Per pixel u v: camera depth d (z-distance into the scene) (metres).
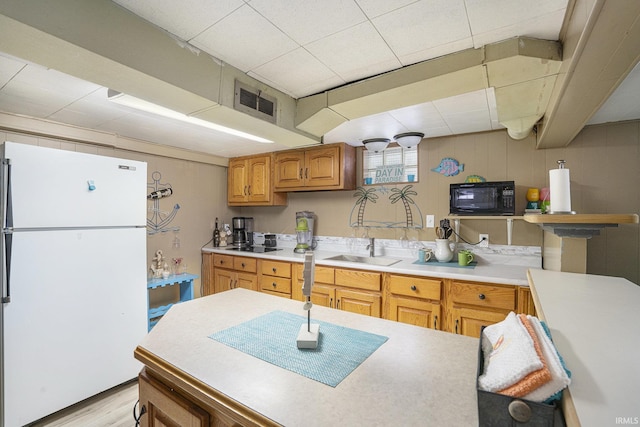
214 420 0.89
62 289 1.94
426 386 0.83
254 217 4.13
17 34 0.99
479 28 1.24
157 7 1.15
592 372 0.67
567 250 1.75
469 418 0.70
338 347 1.08
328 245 3.46
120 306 2.22
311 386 0.84
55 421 1.89
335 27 1.26
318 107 1.90
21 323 1.78
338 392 0.81
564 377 0.60
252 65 1.59
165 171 3.39
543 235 2.41
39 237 1.85
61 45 1.05
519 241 2.50
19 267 1.78
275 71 1.65
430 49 1.41
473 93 1.82
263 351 1.05
